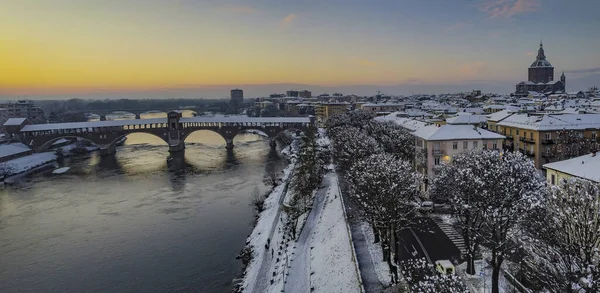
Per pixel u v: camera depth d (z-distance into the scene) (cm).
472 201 5031
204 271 6606
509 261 5047
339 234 6844
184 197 11169
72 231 8638
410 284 4572
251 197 10969
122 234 8375
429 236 6438
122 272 6681
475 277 4966
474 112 17288
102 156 19138
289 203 9350
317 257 6456
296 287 5734
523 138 10031
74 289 6200
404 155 9950
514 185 4922
